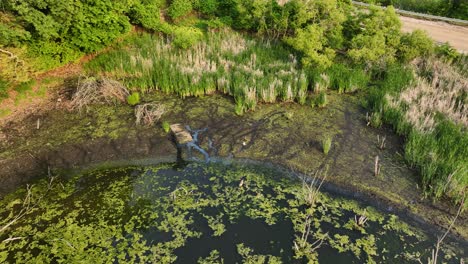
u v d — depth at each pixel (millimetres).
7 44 11227
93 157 9906
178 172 9594
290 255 7414
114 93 12141
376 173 9203
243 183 9250
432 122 10398
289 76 13125
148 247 7516
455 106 11789
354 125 11273
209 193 8961
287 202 8719
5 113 11016
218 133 10875
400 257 7363
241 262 7227
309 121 11453
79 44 12922
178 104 12281
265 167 9711
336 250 7539
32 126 10758
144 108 11578
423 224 7996
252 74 13148
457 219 8016
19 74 11219
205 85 12828
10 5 10414
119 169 9641
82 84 12234
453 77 12836
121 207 8508
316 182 9180
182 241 7680
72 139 10359
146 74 13203
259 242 7691
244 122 11391
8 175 9172
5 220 8055
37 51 12281
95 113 11531
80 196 8781
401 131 10695
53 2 10867
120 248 7480
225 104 12352
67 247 7461
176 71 13125
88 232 7832
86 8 12492
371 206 8500
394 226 8008
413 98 11828
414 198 8531
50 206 8477
